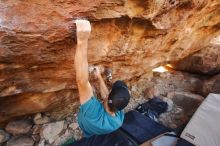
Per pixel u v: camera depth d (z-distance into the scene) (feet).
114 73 9.48
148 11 6.97
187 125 10.98
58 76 7.62
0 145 9.06
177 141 10.61
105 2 6.07
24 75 6.97
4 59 6.12
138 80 12.55
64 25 5.91
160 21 7.79
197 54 13.80
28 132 9.39
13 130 9.12
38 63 6.73
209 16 9.75
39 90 7.77
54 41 6.19
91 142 9.59
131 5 6.59
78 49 5.84
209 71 13.75
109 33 7.37
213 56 13.58
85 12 5.96
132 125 10.99
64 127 9.96
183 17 8.28
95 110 6.24
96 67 8.24
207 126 10.71
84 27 5.66
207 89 13.34
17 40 5.82
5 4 5.30
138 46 8.64
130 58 9.17
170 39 9.48
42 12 5.61
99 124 6.35
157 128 11.07
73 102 9.62
